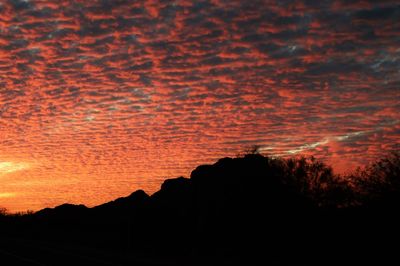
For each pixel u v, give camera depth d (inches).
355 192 1000.2
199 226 1267.2
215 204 1241.4
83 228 2748.5
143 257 1055.0
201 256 1057.5
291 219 1069.1
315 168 1082.7
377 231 928.9
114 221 2428.6
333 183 1039.6
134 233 1652.3
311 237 1033.5
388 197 929.5
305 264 912.3
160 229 1555.1
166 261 951.6
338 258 946.7
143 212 1743.4
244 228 1148.5
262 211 1112.8
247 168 1182.3
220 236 1207.6
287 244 1061.8
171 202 1675.7
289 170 1101.1
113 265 879.1
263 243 1098.7
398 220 917.2
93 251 1269.7
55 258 1064.2
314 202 1055.6
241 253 1069.8
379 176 957.8
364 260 910.4
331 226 1008.9
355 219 978.7
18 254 1208.8
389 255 897.5
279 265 893.8
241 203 1164.5
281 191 1103.0
